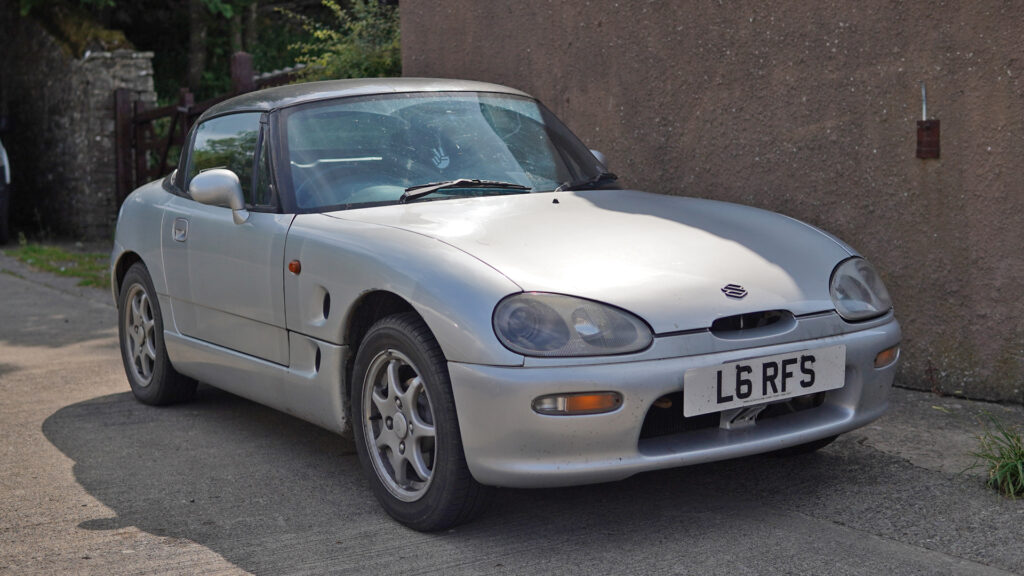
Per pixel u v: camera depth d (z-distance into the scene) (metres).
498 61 6.94
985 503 3.42
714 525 3.33
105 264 10.99
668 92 5.76
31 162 15.34
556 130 4.59
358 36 9.85
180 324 4.70
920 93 4.62
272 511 3.62
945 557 3.03
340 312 3.54
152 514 3.62
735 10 5.34
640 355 3.01
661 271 3.24
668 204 4.02
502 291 3.05
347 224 3.68
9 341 6.96
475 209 3.76
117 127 13.24
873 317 3.51
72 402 5.28
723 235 3.59
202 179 4.10
